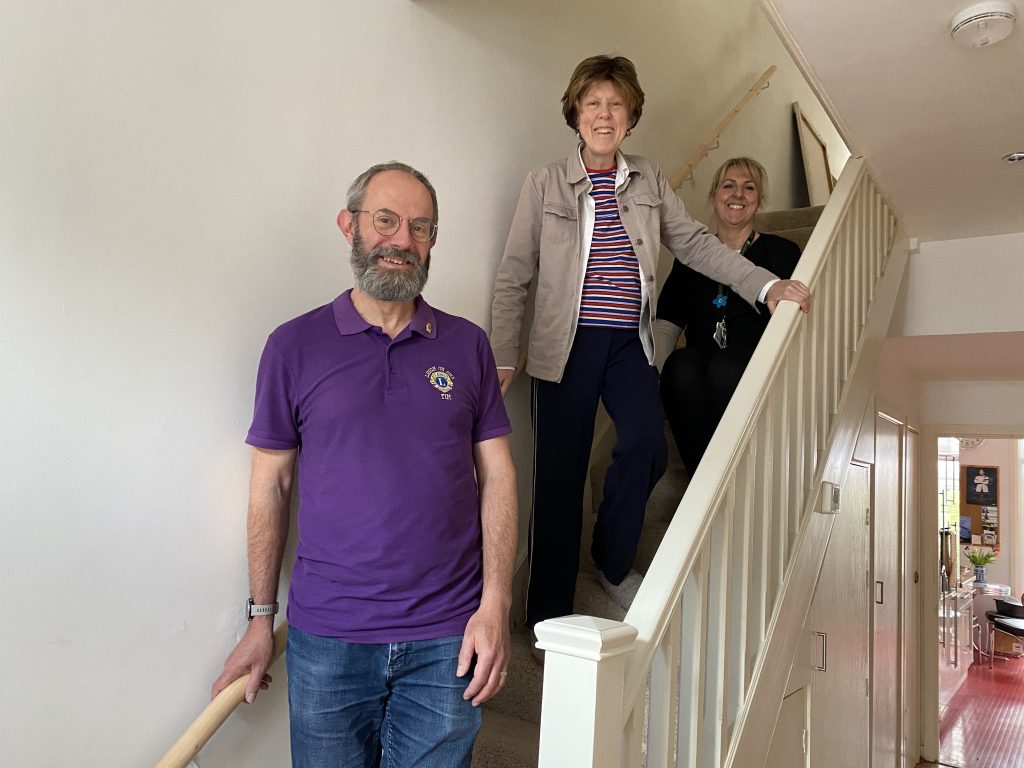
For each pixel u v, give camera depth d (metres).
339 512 1.29
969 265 3.20
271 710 1.54
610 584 2.07
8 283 1.14
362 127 1.73
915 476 4.88
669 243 2.17
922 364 4.21
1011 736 5.54
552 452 2.04
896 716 4.26
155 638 1.32
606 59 1.96
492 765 1.78
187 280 1.37
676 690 1.36
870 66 2.02
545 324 2.01
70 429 1.21
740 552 1.75
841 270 2.48
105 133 1.25
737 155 3.89
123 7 1.28
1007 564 9.36
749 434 1.67
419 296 1.46
